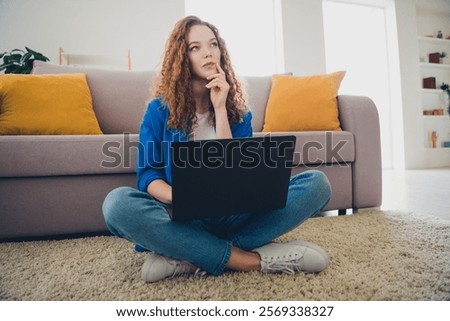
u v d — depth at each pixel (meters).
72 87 1.72
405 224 1.42
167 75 1.03
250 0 4.58
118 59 3.76
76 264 1.01
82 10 3.78
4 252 1.16
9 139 1.28
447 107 5.34
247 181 0.74
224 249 0.82
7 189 1.30
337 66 5.00
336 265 0.93
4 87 1.55
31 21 3.64
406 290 0.76
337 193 1.72
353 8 5.10
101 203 1.40
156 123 1.00
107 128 1.90
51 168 1.32
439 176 3.69
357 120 1.77
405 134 4.99
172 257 0.82
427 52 5.39
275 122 2.01
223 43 1.10
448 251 1.05
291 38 4.48
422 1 5.20
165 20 4.04
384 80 5.22
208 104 1.10
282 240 1.20
